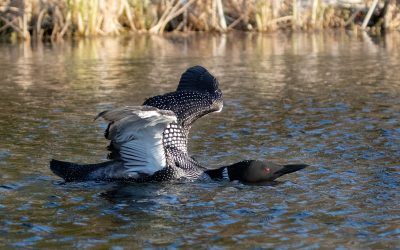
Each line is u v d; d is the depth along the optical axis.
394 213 12.30
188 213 12.42
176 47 33.38
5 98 21.73
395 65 27.92
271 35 37.81
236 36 37.31
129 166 13.94
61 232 11.50
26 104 20.91
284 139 17.08
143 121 13.09
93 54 30.94
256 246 10.92
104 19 36.75
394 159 15.45
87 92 22.73
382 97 21.84
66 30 35.81
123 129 13.30
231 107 20.59
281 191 13.57
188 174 14.25
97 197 13.25
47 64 28.20
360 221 11.95
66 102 21.22
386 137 17.19
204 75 15.52
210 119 19.16
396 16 39.78
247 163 14.12
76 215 12.29
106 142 16.77
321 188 13.68
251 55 31.00
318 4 39.78
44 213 12.35
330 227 11.70
